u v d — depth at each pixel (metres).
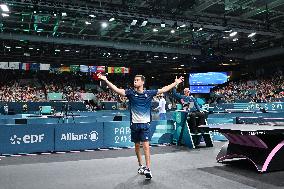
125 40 26.52
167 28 21.72
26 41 23.53
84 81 38.91
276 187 4.87
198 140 9.55
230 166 6.52
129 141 9.55
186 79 38.12
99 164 6.88
